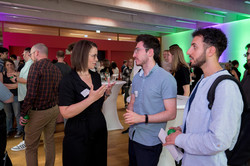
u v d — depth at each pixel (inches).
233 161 31.3
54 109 72.8
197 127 31.4
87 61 50.6
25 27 407.2
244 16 347.9
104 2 251.9
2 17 356.5
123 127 150.8
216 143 26.9
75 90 49.7
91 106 52.2
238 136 31.0
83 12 307.1
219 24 394.9
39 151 105.5
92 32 498.6
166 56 103.7
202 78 35.9
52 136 77.2
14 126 149.9
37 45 72.1
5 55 124.6
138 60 47.9
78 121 51.0
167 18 395.9
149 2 291.4
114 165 91.5
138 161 47.7
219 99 28.0
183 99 78.0
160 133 41.9
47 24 395.9
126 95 217.6
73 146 50.7
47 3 274.4
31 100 64.5
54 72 71.6
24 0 256.5
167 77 45.0
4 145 57.4
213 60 32.6
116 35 512.4
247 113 30.5
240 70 361.1
